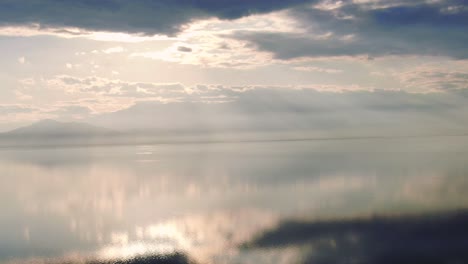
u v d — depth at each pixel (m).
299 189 89.50
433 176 107.81
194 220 59.81
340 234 47.50
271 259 40.38
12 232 55.91
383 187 87.88
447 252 40.03
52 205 80.00
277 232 49.69
